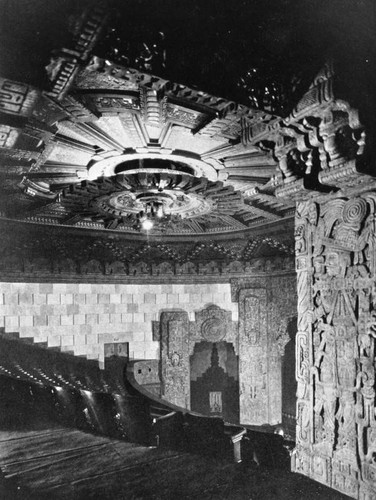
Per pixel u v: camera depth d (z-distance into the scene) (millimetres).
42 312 16672
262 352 19312
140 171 10617
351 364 5812
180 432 8156
